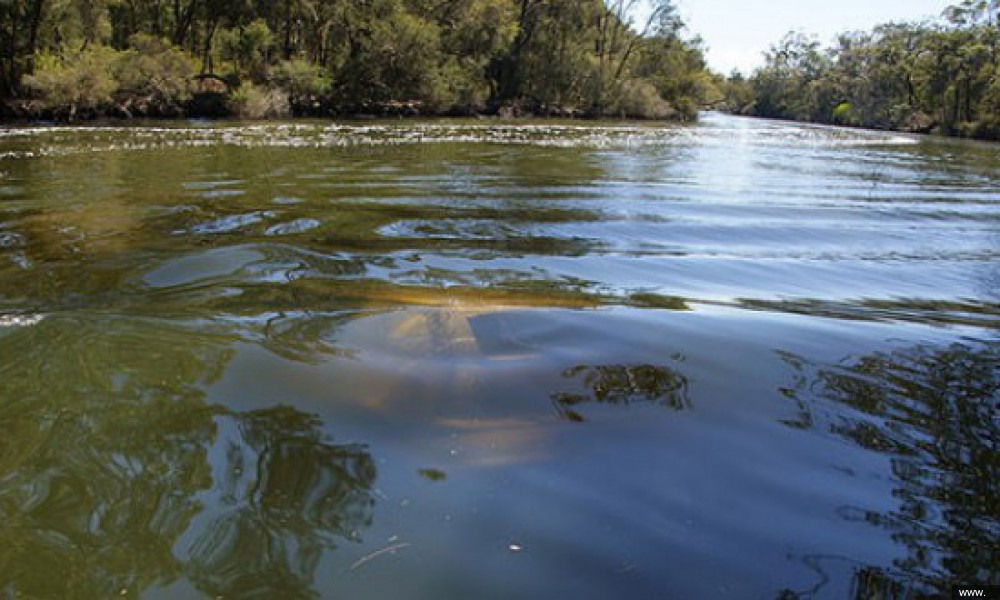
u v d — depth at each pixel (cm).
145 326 316
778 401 258
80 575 153
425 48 4019
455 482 193
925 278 524
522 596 150
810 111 8519
